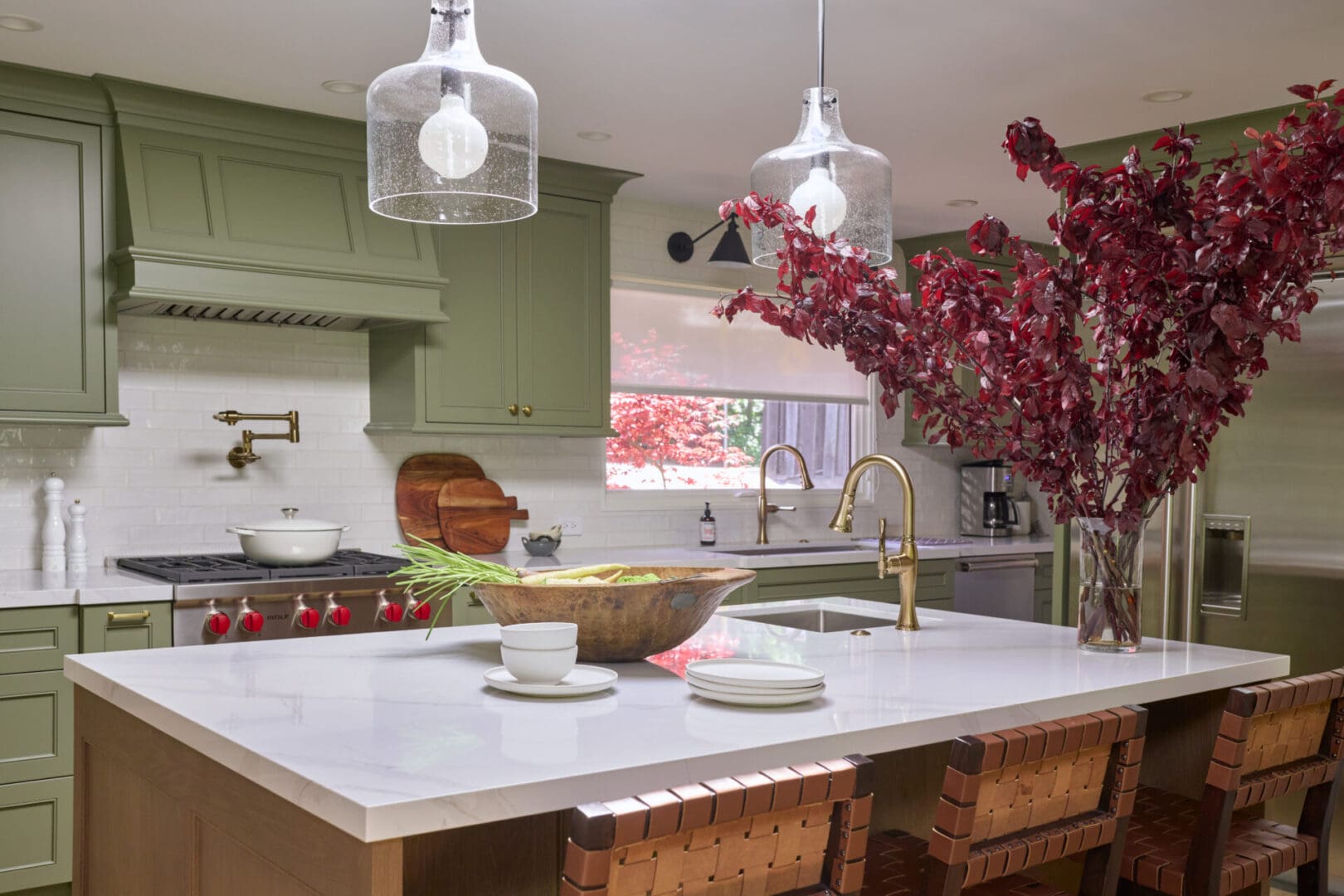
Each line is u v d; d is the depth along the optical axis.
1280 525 3.96
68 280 3.94
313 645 2.57
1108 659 2.51
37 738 3.54
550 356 5.03
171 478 4.45
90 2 3.26
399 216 2.38
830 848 1.48
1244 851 2.23
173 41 3.56
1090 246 2.38
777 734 1.76
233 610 3.80
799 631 2.91
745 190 5.44
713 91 3.99
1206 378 2.31
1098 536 2.59
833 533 6.46
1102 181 2.40
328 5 3.27
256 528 4.00
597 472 5.63
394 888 1.39
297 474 4.75
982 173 5.06
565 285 5.08
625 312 5.66
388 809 1.37
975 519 7.05
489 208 2.41
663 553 5.33
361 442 4.92
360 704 1.94
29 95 3.85
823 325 2.62
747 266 6.05
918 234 6.48
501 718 1.85
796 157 2.62
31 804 3.53
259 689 2.05
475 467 5.20
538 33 3.46
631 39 3.51
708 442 6.11
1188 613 4.16
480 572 2.39
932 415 2.71
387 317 4.40
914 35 3.46
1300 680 2.13
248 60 3.71
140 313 4.32
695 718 1.87
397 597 4.14
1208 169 4.28
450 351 4.73
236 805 1.72
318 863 1.50
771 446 6.35
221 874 1.78
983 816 1.69
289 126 4.28
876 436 6.68
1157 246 2.36
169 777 1.96
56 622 3.56
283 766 1.53
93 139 4.00
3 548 4.11
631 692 2.08
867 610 3.41
